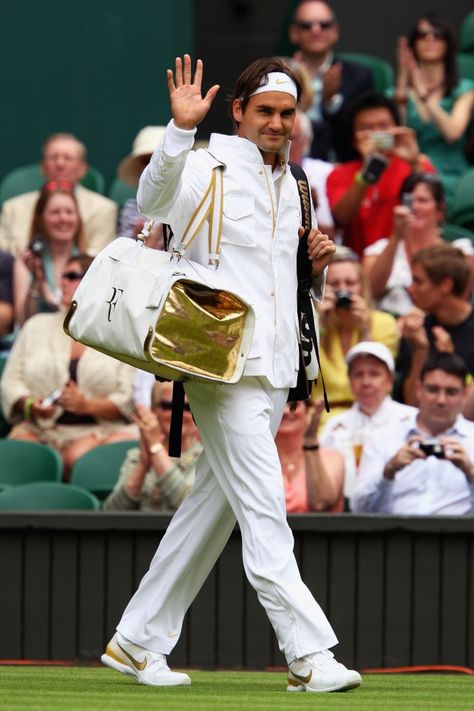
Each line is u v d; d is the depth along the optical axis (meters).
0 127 37.66
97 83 37.78
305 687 15.70
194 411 16.28
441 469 24.56
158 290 15.48
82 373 28.70
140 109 37.84
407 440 24.80
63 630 23.19
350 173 33.25
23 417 28.95
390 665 23.02
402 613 23.06
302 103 34.91
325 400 17.17
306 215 16.83
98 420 28.61
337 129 34.94
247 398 15.96
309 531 23.03
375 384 25.67
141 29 37.75
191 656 23.03
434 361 25.20
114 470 27.08
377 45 41.88
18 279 32.53
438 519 22.98
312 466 24.38
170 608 16.81
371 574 23.05
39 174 36.56
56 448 28.55
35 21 37.66
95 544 23.22
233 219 16.11
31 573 23.27
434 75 36.56
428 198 31.30
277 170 16.58
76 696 15.10
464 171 36.56
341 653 23.03
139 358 15.59
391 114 33.94
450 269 28.34
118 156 37.88
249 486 15.78
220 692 15.84
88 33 37.75
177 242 16.05
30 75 37.75
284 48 39.38
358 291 28.52
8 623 23.27
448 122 36.22
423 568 23.08
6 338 32.34
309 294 16.97
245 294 16.09
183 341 15.49
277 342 16.17
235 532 22.98
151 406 25.44
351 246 33.00
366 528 22.97
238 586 23.00
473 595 23.05
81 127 37.84
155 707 13.77
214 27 40.94
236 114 16.61
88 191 34.00
